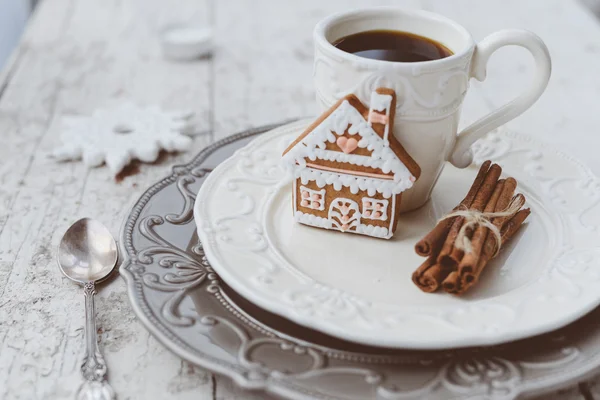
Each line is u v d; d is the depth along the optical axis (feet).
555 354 1.26
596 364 1.23
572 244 1.47
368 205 1.49
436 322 1.28
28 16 3.67
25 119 2.05
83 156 1.87
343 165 1.47
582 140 1.98
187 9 2.80
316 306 1.30
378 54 1.54
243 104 2.17
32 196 1.74
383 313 1.30
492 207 1.48
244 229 1.48
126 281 1.37
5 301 1.44
